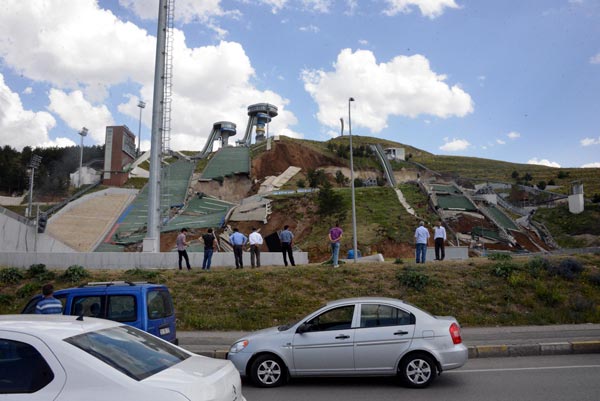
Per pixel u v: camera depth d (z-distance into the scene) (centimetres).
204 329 1608
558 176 12481
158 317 1020
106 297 993
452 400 816
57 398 411
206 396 434
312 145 14175
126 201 8600
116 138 10081
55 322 502
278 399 858
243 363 962
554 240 6569
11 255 2412
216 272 2112
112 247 6506
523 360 1142
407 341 916
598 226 6638
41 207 8700
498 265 1952
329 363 931
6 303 1928
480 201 7812
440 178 11206
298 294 1838
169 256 2475
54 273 2170
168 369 473
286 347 951
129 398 410
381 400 833
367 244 5722
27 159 12962
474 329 1505
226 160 11938
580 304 1667
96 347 466
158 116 3112
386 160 13438
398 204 7400
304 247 6034
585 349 1211
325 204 7238
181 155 12681
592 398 802
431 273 1948
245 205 8262
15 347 446
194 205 8875
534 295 1755
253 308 1745
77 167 13400
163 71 3191
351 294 1820
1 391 420
